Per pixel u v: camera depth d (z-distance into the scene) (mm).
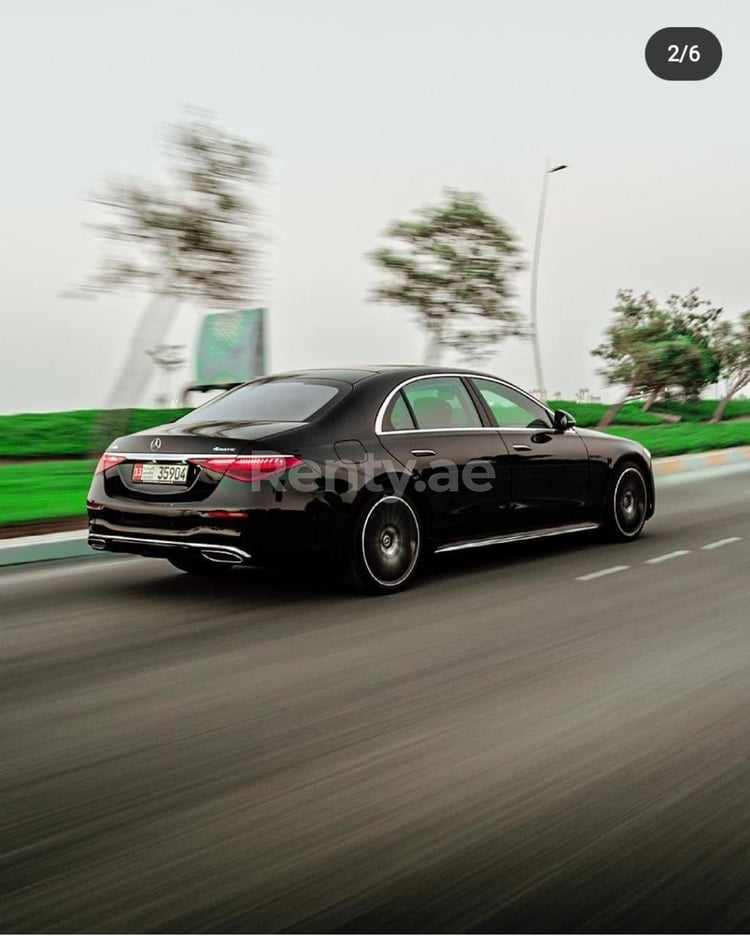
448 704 3895
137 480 6062
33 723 3727
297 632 5184
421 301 18891
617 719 3689
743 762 3232
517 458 7078
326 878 2463
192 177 12367
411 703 3916
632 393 33719
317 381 6523
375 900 2354
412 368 6801
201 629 5297
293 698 4008
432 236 18766
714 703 3881
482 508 6809
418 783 3078
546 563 7285
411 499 6324
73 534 8344
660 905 2318
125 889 2414
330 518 5867
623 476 8195
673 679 4227
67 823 2809
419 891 2395
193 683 4250
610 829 2727
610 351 33594
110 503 6129
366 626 5301
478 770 3184
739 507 10977
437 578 6730
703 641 4902
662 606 5762
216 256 12445
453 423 6785
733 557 7488
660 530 9094
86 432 22938
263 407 6340
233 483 5664
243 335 16469
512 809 2871
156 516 5895
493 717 3725
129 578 6945
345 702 3943
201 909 2316
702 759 3264
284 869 2512
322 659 4625
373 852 2602
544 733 3537
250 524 5629
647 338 33438
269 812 2871
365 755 3336
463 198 18781
